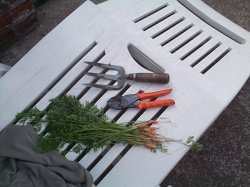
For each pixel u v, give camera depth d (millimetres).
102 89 981
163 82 972
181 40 1078
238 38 1108
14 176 795
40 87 998
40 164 809
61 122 884
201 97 958
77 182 808
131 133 894
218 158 1327
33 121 916
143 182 856
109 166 887
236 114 1400
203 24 1119
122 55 1027
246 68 1024
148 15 1118
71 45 1045
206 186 1285
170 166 872
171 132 908
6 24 1429
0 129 945
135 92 978
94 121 896
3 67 1111
